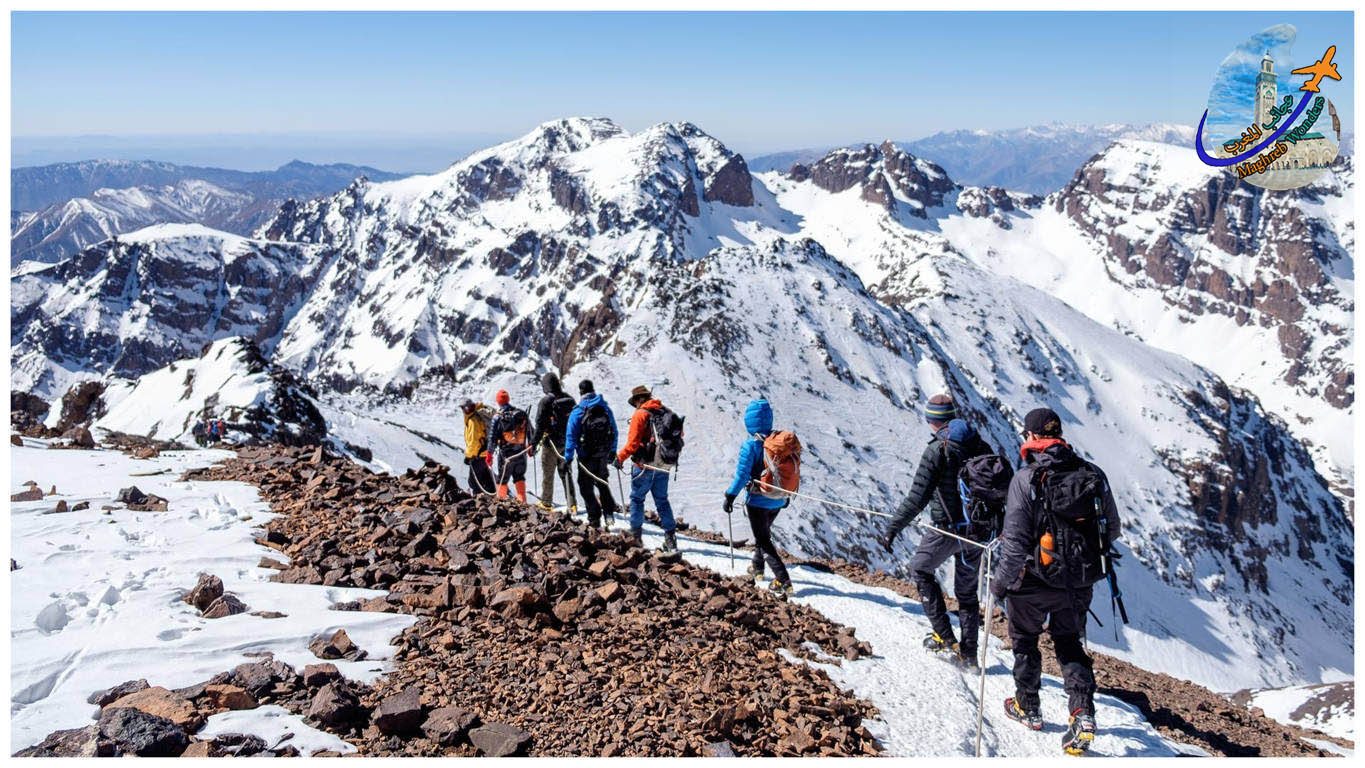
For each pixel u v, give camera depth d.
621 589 6.67
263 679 4.39
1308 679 123.75
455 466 42.97
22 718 3.82
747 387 94.94
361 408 56.59
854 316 132.62
